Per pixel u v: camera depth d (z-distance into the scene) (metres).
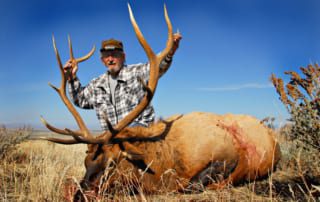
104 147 2.08
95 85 2.76
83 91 2.80
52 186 2.17
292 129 2.20
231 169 2.41
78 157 3.92
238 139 2.51
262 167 2.62
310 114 2.10
